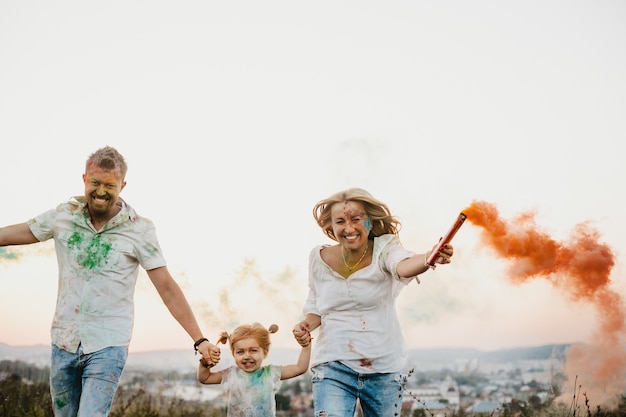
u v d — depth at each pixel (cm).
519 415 809
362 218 486
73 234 489
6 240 494
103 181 480
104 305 486
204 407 873
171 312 514
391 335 492
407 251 473
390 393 489
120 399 881
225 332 590
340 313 491
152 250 501
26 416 799
